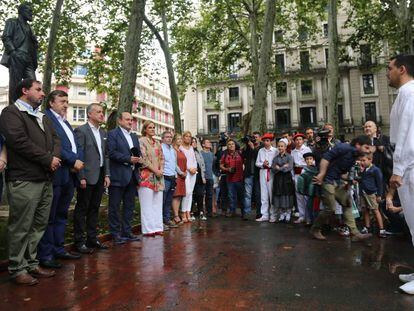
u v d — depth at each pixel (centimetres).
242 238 596
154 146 664
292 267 409
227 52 2458
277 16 2339
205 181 897
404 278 349
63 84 1983
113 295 323
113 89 2097
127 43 1088
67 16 1786
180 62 2372
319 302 300
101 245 529
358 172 625
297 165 791
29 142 367
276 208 795
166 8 1848
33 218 381
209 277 373
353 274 380
